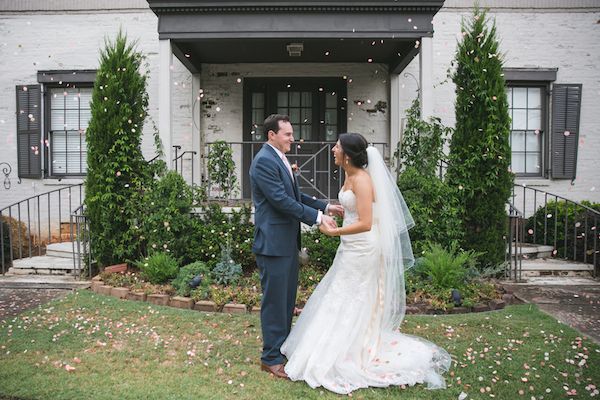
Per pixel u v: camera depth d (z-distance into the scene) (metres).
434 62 8.62
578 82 8.62
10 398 2.87
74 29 8.70
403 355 3.36
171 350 3.71
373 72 8.78
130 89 6.67
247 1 6.48
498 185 6.35
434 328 4.28
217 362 3.46
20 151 8.81
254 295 4.97
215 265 6.02
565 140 8.58
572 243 7.14
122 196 6.46
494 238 6.39
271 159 3.32
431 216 6.24
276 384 3.12
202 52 8.01
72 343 3.85
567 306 5.11
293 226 3.41
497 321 4.48
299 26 6.62
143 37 8.66
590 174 8.67
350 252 3.44
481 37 6.45
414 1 6.47
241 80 8.80
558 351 3.72
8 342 3.85
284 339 3.35
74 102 8.95
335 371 3.18
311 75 8.79
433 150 6.50
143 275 5.80
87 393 2.93
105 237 6.49
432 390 3.07
